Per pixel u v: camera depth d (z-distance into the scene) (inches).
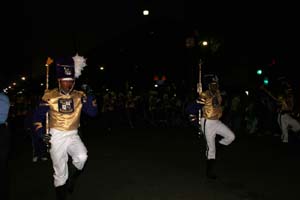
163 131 706.8
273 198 249.6
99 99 844.6
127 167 365.7
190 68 854.5
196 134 642.2
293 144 493.0
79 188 289.3
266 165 358.6
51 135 233.5
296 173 323.6
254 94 668.7
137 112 906.7
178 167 360.2
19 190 289.7
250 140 537.0
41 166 381.1
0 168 220.8
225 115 698.2
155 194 266.1
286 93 512.1
